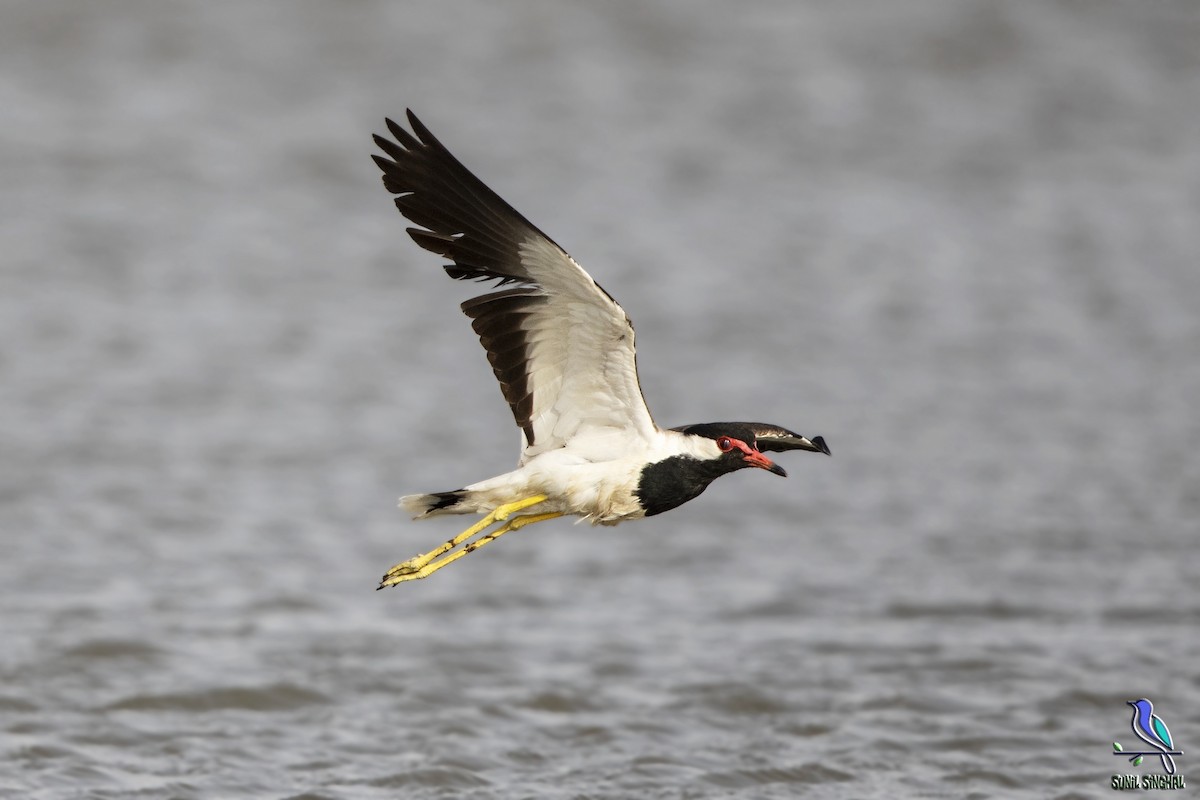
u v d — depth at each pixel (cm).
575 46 4250
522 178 3522
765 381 2500
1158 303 2969
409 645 1553
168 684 1430
